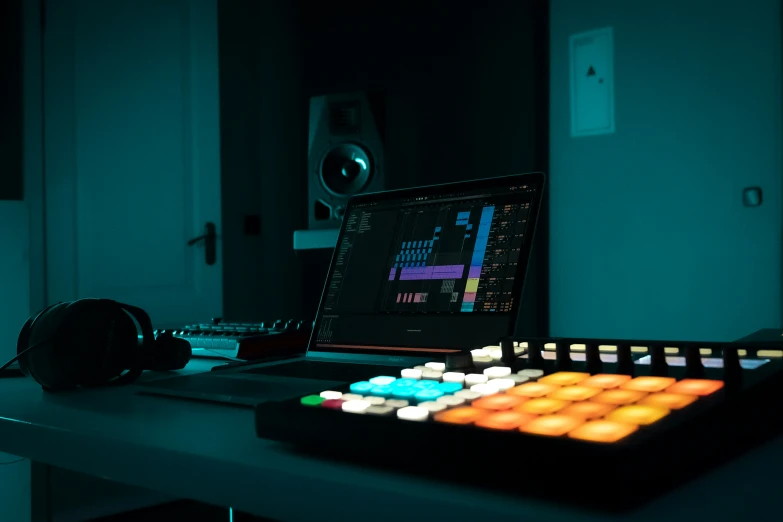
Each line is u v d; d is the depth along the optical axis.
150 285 3.24
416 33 3.76
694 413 0.47
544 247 3.44
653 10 3.16
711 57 3.03
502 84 3.50
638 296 3.20
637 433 0.43
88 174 3.07
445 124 3.68
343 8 3.96
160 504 2.56
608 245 3.28
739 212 2.96
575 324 3.36
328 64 4.00
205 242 3.41
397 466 0.48
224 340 1.16
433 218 1.08
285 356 1.12
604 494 0.39
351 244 1.15
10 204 1.24
